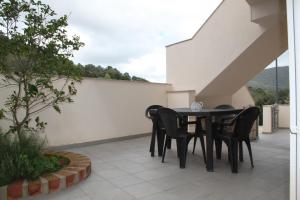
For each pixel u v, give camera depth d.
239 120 3.11
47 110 4.34
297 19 1.24
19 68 2.91
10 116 3.82
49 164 2.77
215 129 3.51
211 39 5.43
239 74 5.68
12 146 2.73
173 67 6.52
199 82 5.80
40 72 2.96
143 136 5.95
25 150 2.75
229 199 2.29
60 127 4.53
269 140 5.38
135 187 2.59
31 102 3.23
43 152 3.14
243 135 3.21
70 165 2.98
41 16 2.89
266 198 2.30
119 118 5.50
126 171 3.14
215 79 5.44
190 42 6.00
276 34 4.48
